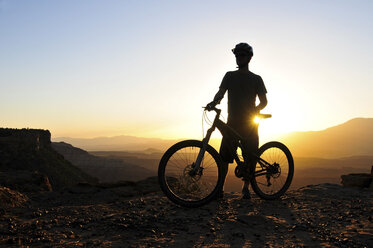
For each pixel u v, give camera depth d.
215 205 4.20
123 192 5.33
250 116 4.44
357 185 5.80
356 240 2.97
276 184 4.75
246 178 4.44
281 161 4.79
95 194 5.28
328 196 4.95
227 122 4.50
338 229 3.32
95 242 2.74
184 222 3.44
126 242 2.78
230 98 4.50
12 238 2.74
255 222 3.50
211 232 3.14
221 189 4.51
